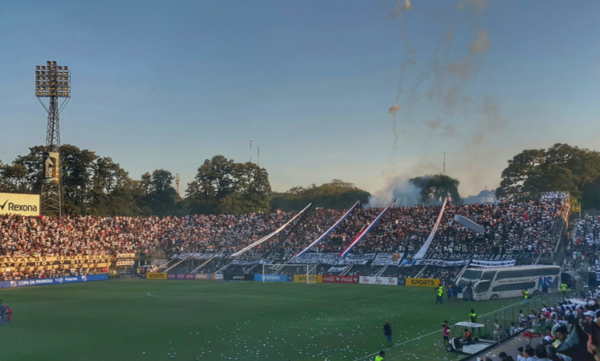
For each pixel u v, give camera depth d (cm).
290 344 3509
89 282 9000
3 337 3878
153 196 16262
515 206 9394
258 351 3294
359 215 10875
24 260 8912
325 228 10781
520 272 6116
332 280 8706
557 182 12119
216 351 3316
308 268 9275
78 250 9831
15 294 7038
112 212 14100
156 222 11969
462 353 3170
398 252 8725
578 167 12756
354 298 6300
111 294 6981
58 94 10962
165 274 9712
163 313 5122
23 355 3262
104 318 4806
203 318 4766
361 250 9194
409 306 5462
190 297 6575
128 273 10219
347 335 3819
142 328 4238
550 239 7981
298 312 5119
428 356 3109
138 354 3256
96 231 10738
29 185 13150
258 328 4178
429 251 8488
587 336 1027
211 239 11200
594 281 6462
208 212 14838
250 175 15450
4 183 12675
